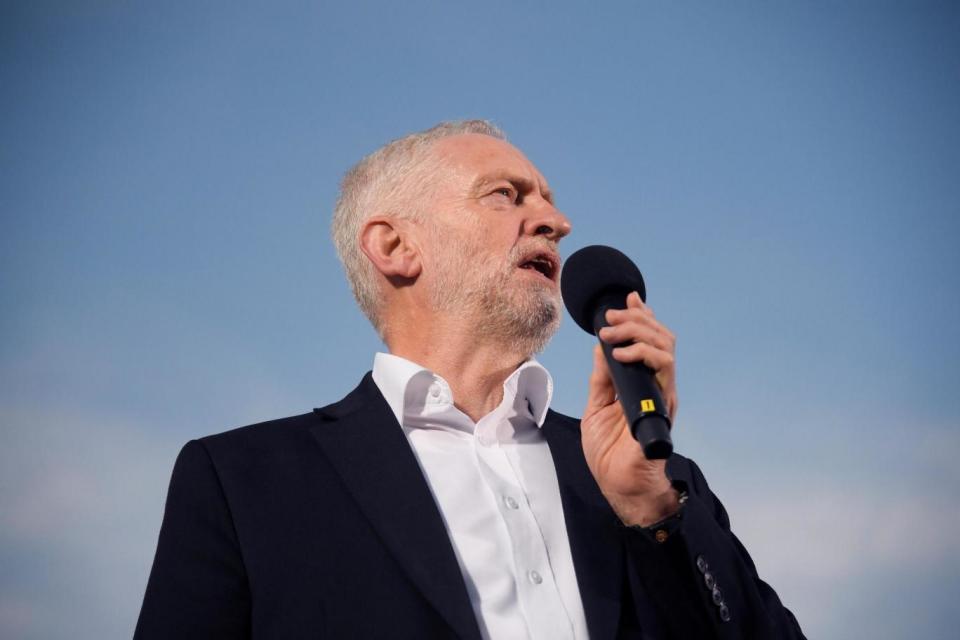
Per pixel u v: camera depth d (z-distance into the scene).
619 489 2.49
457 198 3.02
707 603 2.43
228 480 2.58
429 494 2.54
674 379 2.31
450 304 2.94
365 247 3.09
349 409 2.80
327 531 2.48
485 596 2.46
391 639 2.32
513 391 2.83
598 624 2.45
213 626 2.41
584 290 2.54
